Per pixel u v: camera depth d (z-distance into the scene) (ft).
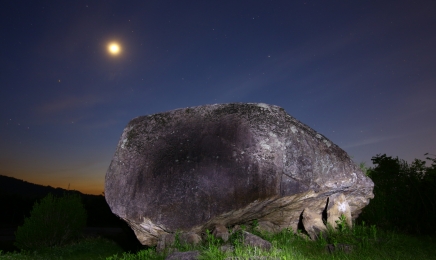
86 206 95.45
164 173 23.30
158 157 23.98
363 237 21.52
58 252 37.52
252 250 17.98
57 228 41.96
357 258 18.80
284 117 25.02
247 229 24.26
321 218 24.86
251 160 22.94
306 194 22.86
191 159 23.44
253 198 22.21
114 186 23.84
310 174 22.98
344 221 23.03
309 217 24.16
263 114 24.85
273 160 22.98
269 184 22.43
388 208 29.71
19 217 99.04
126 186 23.57
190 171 23.07
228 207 22.21
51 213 42.73
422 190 30.19
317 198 23.77
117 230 71.61
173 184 22.90
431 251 20.99
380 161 34.45
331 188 23.20
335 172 23.45
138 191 23.21
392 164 33.27
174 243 22.00
